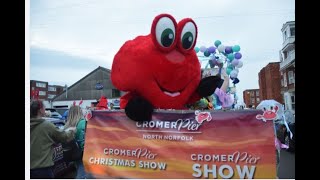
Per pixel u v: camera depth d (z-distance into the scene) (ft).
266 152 11.73
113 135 12.91
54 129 13.79
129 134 12.75
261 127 11.79
